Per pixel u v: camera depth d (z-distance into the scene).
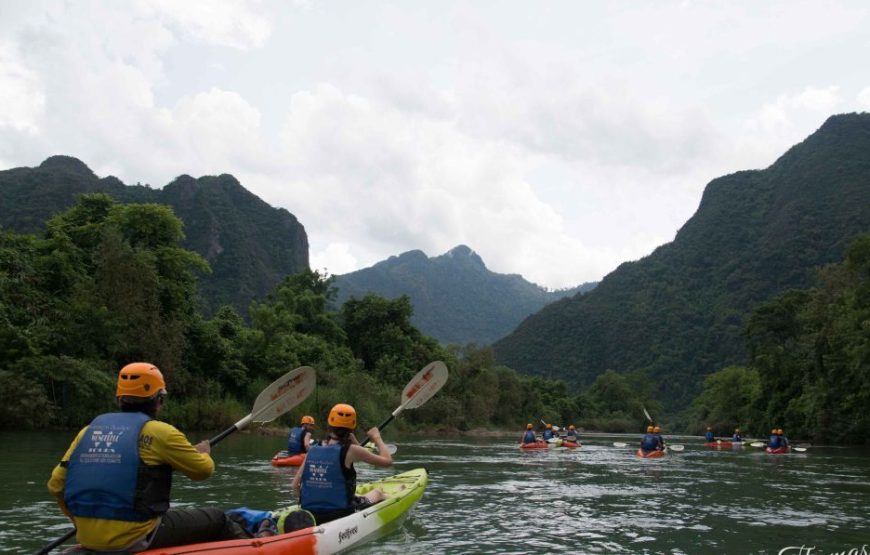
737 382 63.09
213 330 37.16
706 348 144.00
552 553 6.60
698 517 9.04
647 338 157.12
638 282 181.12
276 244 130.12
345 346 58.22
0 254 29.53
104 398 27.09
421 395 10.09
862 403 38.00
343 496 6.51
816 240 147.25
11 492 9.77
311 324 56.38
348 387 42.09
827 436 40.94
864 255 41.06
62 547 6.34
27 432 24.17
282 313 49.47
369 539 6.77
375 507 7.25
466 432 57.06
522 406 77.25
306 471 6.62
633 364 152.88
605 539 7.36
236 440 26.06
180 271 37.41
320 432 35.50
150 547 4.35
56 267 32.16
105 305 29.64
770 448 28.66
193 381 33.69
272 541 5.14
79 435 4.33
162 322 32.31
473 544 6.89
